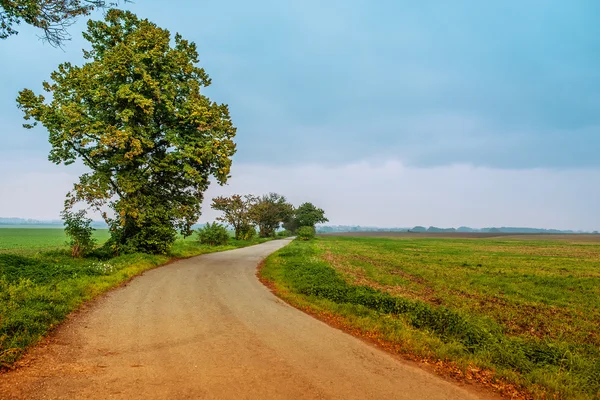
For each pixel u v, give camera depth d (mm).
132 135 20422
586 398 5953
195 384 5508
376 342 8500
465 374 6770
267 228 86188
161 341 7535
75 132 20047
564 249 57156
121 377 5629
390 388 5871
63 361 6160
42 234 75375
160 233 22594
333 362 6898
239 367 6312
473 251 46844
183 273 17438
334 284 14805
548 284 19109
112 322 8742
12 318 7320
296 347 7652
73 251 20328
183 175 24000
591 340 9906
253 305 11578
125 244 22609
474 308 13023
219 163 23438
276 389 5512
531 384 6398
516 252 47250
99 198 20734
